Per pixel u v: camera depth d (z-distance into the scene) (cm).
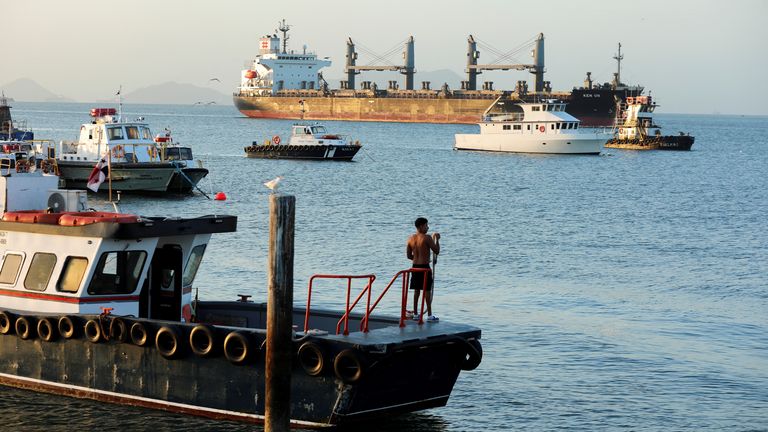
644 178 18162
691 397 4075
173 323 3422
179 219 3741
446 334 3347
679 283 6831
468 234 9338
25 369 3728
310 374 3209
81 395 3631
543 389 4128
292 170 18075
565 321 5484
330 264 7250
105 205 11469
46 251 3716
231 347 3316
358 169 18900
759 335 5250
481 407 3875
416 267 3581
